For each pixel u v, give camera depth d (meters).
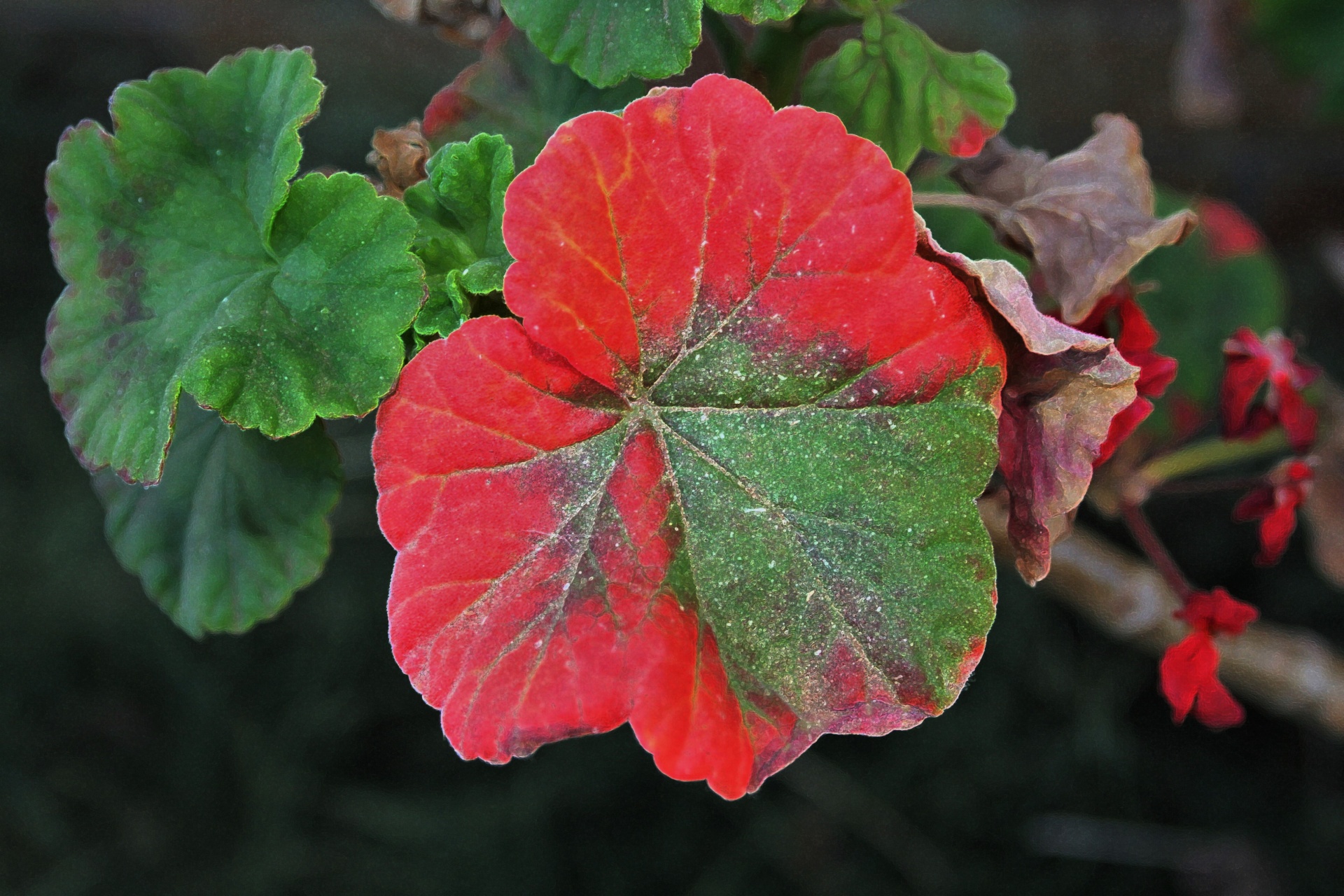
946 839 1.04
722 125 0.30
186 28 1.26
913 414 0.31
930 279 0.31
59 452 1.18
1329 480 0.51
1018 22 1.18
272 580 0.37
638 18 0.32
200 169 0.33
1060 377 0.32
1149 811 1.04
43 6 1.26
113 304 0.33
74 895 1.03
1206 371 0.58
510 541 0.31
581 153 0.30
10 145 1.24
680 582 0.31
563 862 1.05
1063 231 0.36
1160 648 0.53
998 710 1.06
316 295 0.32
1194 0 0.75
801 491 0.31
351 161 1.15
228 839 1.07
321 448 0.36
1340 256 0.75
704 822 1.06
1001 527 0.38
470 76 0.36
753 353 0.31
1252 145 1.14
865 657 0.31
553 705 0.30
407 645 0.31
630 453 0.31
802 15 0.34
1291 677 0.56
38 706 1.09
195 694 1.09
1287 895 0.99
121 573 1.13
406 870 1.04
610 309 0.31
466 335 0.31
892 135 0.35
